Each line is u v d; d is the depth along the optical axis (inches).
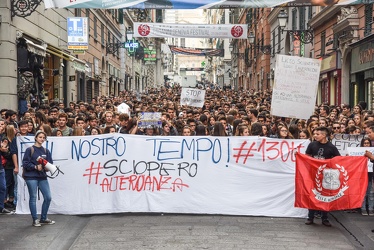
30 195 336.2
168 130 459.8
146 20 2753.4
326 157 343.6
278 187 364.2
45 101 849.5
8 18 663.1
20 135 400.8
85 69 1118.4
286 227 334.6
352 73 910.4
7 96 668.1
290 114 432.1
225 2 588.4
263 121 494.3
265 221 350.9
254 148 364.8
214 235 312.3
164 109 658.2
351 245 296.2
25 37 745.6
